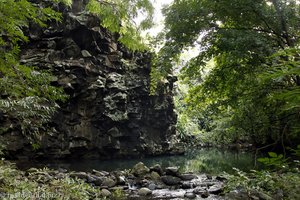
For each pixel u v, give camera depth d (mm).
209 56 8172
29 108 4828
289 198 3863
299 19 7066
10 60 3254
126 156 16125
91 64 15164
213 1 7746
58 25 14938
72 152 14453
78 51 15055
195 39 8242
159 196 6938
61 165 12344
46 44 14648
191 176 8742
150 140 17297
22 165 11531
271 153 2273
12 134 12312
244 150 20516
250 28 7766
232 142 23312
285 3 7090
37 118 5562
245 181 4781
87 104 14914
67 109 14391
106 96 15422
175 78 18766
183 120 25328
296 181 4047
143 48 5672
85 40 15352
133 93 16328
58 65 14133
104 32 16062
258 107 6973
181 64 10820
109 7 5012
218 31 7617
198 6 7941
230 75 8117
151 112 17375
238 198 5488
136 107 16375
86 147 14711
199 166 12477
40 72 3801
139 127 16703
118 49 17000
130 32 5367
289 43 7195
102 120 15148
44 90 3756
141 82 16609
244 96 7504
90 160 14742
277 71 1512
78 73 14641
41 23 3439
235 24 8062
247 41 6777
